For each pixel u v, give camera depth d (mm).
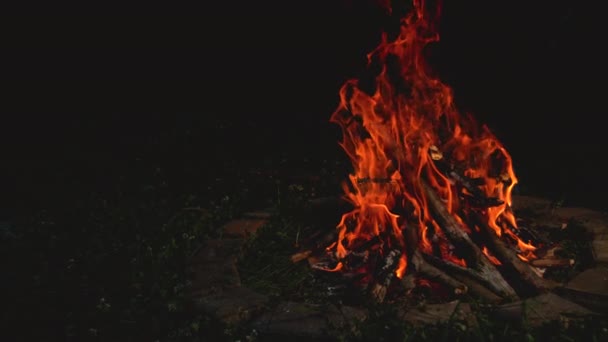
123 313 5285
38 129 10516
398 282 5270
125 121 10789
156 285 5555
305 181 7902
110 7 12281
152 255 6102
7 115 10938
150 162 9133
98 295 5625
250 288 5500
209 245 6172
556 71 10359
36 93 11711
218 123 10211
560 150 8797
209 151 9367
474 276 5258
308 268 5797
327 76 11578
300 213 6812
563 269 5625
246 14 12078
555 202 6852
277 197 7551
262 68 12062
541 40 10406
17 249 6648
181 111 11102
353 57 11398
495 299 5070
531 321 4570
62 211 7566
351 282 5430
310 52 11789
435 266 5453
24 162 9258
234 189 7848
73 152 9609
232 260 5828
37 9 12148
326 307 4906
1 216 7574
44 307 5512
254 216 6824
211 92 11812
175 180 8414
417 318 4691
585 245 5906
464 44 10734
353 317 4742
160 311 5230
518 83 10359
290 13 11836
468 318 4645
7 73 11977
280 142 9680
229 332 4711
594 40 10188
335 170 8336
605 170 8180
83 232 6930
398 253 5414
